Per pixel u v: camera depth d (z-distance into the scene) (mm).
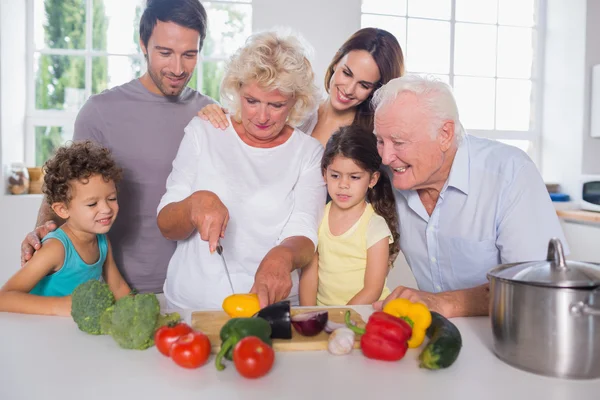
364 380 788
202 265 1375
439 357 802
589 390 758
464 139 1274
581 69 3426
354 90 1675
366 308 1170
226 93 1372
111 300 981
